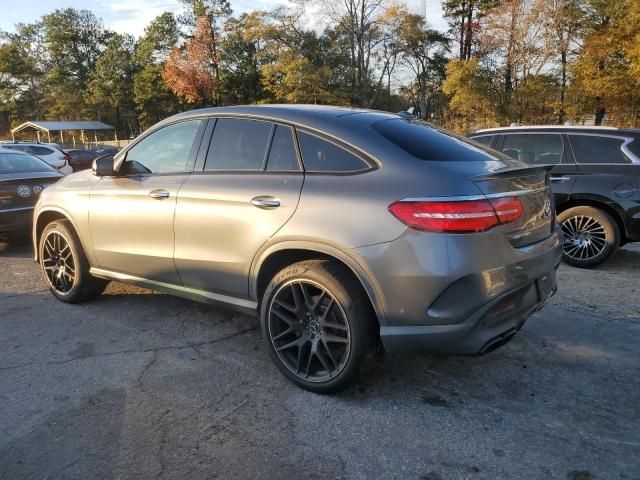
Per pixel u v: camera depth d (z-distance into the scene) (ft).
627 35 101.09
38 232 16.65
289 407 10.14
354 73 171.53
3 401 10.34
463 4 157.89
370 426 9.50
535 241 10.28
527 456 8.63
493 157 11.00
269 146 11.27
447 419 9.70
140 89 227.61
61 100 276.21
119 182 13.82
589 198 20.18
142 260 13.32
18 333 13.71
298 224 10.15
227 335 13.52
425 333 9.25
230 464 8.48
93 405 10.19
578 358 12.16
